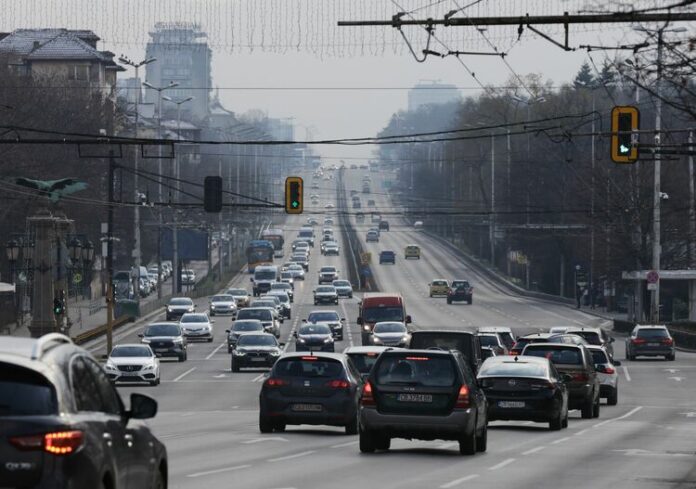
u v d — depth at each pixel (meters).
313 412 82.69
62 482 26.30
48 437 26.36
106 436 28.48
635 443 79.19
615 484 54.59
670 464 65.00
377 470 59.16
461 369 68.50
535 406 87.12
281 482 53.06
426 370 68.00
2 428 26.39
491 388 87.56
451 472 58.81
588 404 105.25
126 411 31.53
